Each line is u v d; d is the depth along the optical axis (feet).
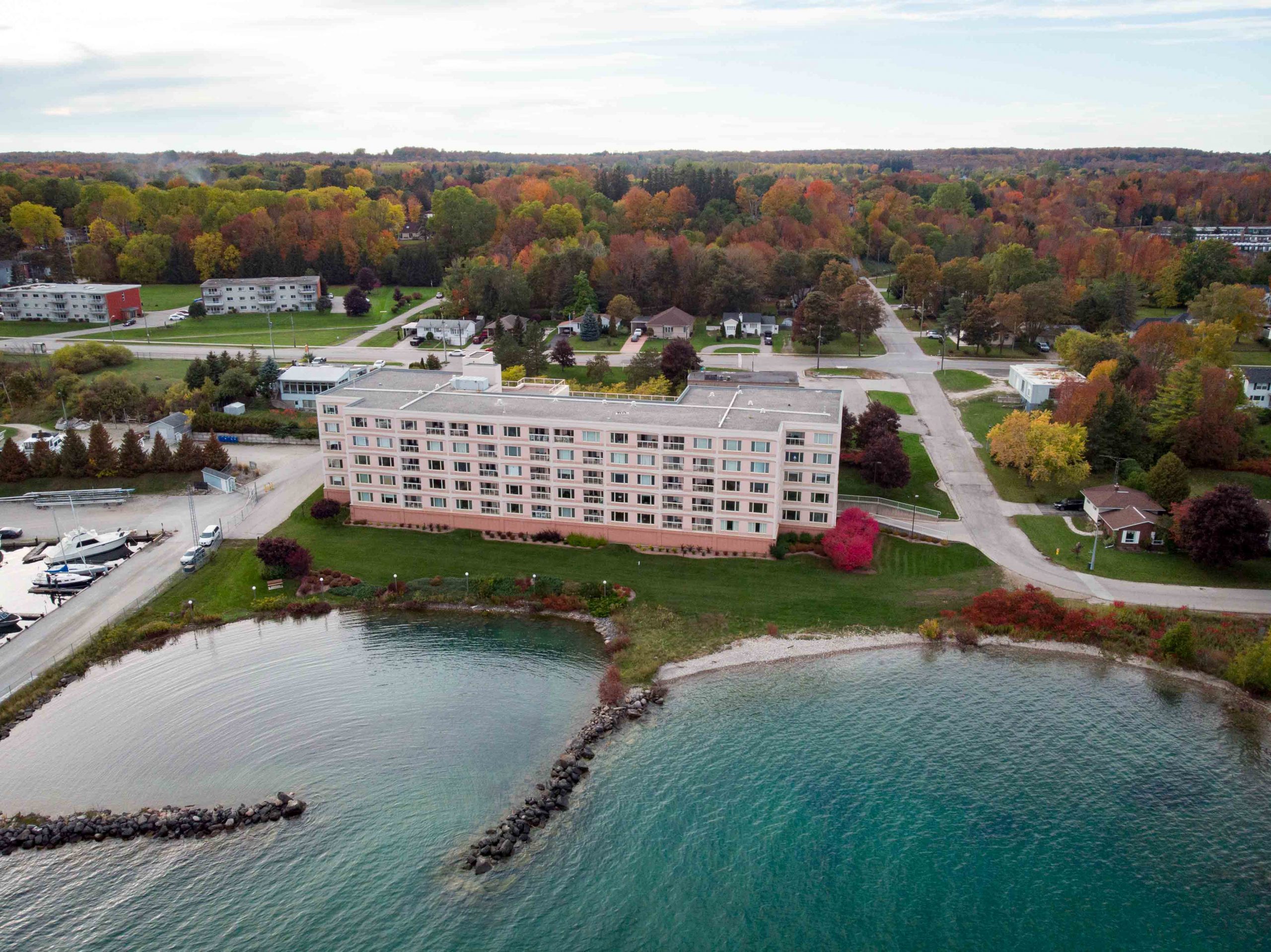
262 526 460.55
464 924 238.68
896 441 488.85
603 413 441.68
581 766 294.25
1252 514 384.27
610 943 233.96
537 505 444.55
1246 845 263.49
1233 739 308.60
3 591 406.21
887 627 374.22
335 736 307.99
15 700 322.14
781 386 495.41
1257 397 615.16
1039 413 511.81
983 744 307.58
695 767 296.30
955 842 266.36
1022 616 371.56
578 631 376.68
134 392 636.48
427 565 423.23
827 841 266.77
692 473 419.74
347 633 375.86
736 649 360.28
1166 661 348.18
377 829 267.39
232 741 304.91
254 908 241.96
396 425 445.37
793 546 431.84
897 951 232.53
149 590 399.44
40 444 523.70
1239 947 232.53
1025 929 238.27
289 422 601.21
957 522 452.35
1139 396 553.23
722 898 247.91
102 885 248.93
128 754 297.12
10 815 269.64
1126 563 409.90
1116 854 261.44
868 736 311.27
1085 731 313.73
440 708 324.39
